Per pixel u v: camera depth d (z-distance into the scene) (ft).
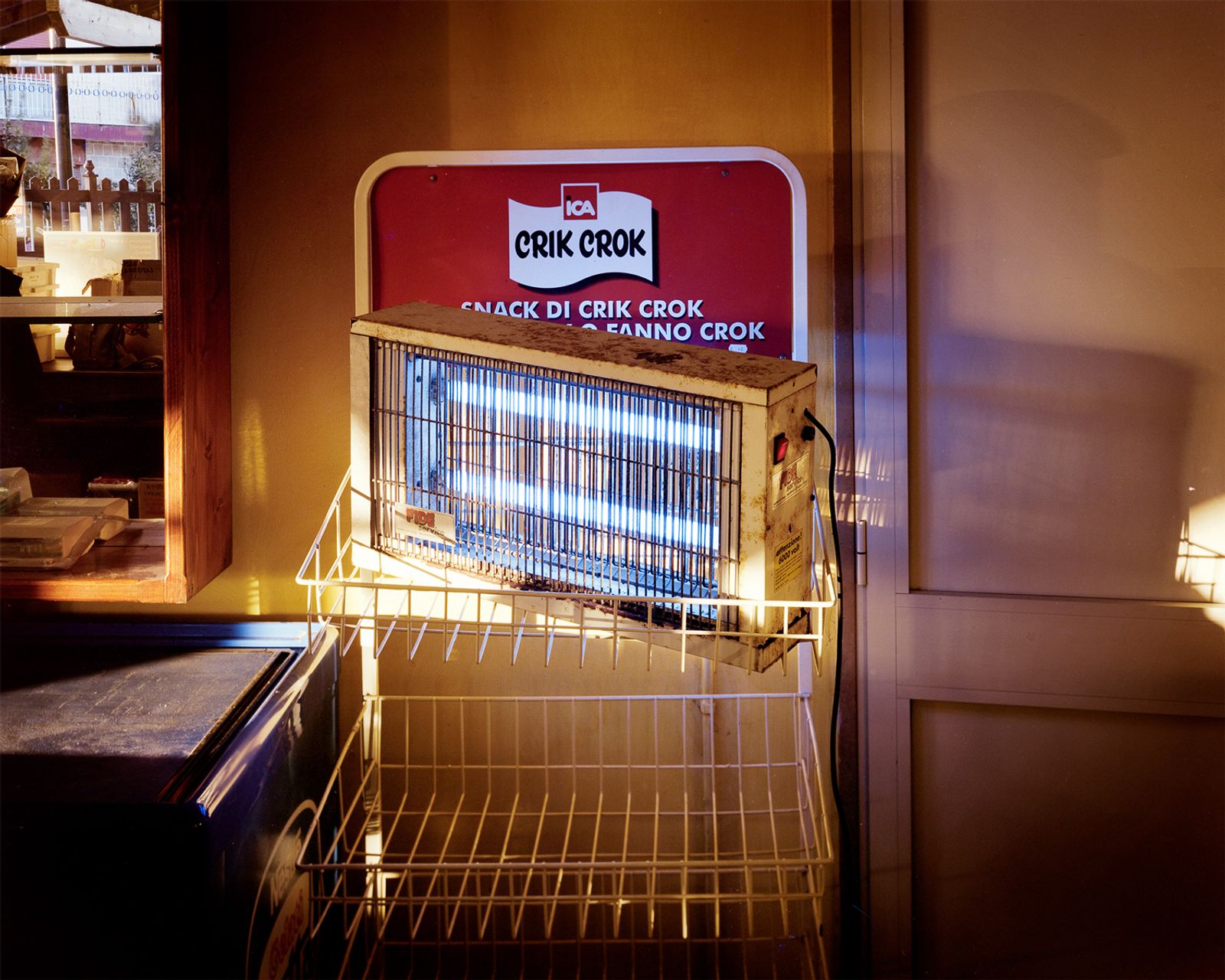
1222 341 4.71
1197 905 5.00
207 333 4.84
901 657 5.07
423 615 5.20
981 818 5.16
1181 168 4.67
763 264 4.93
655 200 4.96
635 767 5.19
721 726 5.18
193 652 4.88
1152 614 4.82
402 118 5.03
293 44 5.03
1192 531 4.82
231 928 3.39
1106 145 4.71
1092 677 4.92
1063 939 5.15
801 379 3.80
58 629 4.95
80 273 5.03
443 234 5.06
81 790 3.38
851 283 4.91
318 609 4.37
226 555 5.15
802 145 4.90
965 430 4.97
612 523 3.85
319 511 5.23
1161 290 4.74
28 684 4.43
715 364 3.82
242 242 5.12
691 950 5.27
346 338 5.15
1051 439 4.90
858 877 5.18
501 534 4.03
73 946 3.24
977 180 4.83
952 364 4.94
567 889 5.29
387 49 5.02
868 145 4.84
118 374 5.05
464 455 4.05
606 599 3.76
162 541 5.14
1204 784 4.95
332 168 5.07
